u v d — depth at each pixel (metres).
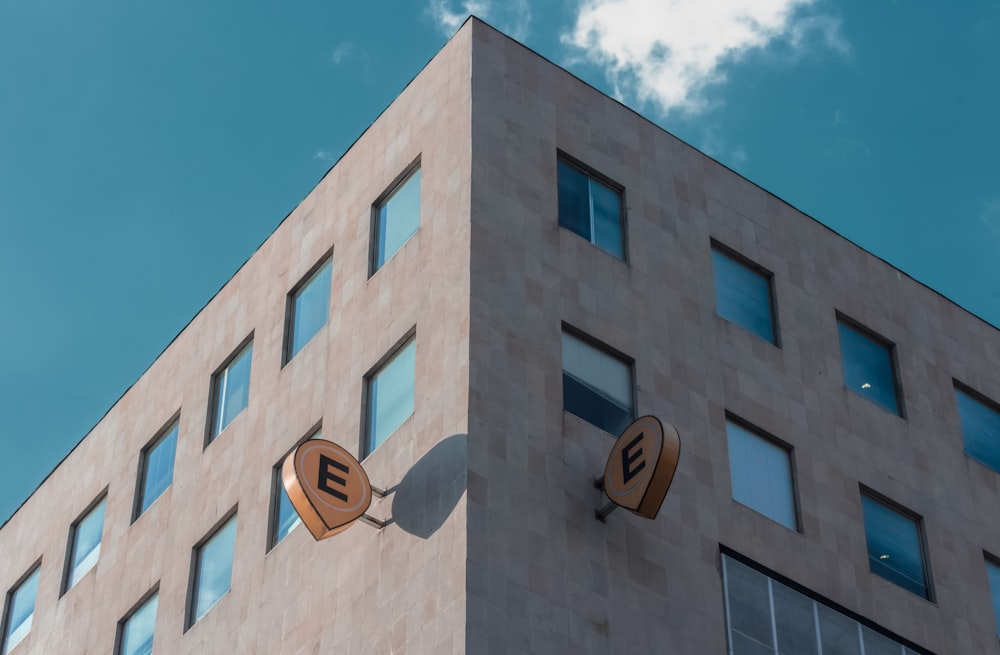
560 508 40.28
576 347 43.56
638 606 40.25
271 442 47.97
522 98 47.00
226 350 52.69
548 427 41.34
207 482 50.25
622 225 47.22
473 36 47.28
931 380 51.84
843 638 44.06
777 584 43.59
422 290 44.06
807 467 46.50
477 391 40.69
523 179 45.34
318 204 51.16
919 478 49.12
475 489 39.19
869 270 52.72
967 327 54.31
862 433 48.59
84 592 54.16
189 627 47.78
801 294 50.12
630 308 45.31
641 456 40.09
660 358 45.03
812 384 48.41
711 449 44.59
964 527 49.12
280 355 49.44
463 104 46.16
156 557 51.03
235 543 47.50
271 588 44.84
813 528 45.44
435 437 40.88
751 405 46.38
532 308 43.06
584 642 38.75
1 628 58.47
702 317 46.97
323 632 41.78
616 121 49.00
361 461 43.16
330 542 43.28
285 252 51.78
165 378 55.56
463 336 41.59
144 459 54.97
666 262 47.19
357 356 45.50
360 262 47.38
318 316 48.81
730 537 43.41
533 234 44.47
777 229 51.00
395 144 48.44
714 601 41.94
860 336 51.22
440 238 44.34
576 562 39.75
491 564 38.34
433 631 38.00
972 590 48.00
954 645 46.38
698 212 49.19
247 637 44.75
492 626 37.50
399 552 40.28
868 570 45.94
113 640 51.03
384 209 47.84
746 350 47.41
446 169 45.47
